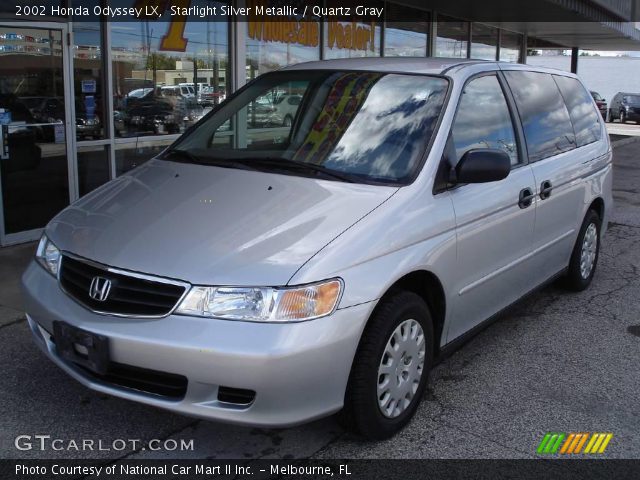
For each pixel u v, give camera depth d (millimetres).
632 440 3426
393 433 3363
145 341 2824
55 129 6969
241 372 2748
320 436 3379
